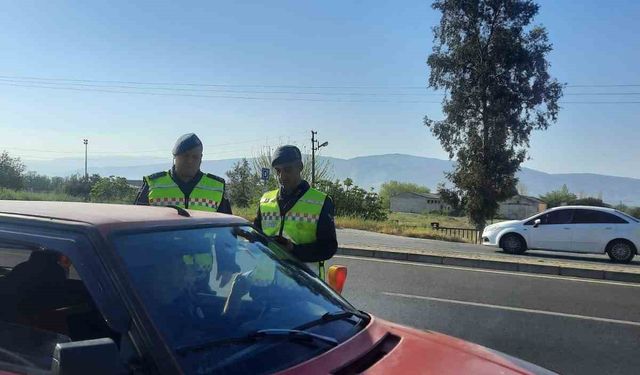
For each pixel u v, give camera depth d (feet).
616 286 32.58
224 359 6.94
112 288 6.93
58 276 7.40
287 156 14.69
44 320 7.46
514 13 111.24
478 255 43.96
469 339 20.45
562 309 25.45
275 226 14.94
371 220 103.55
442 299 27.02
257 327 7.79
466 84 113.09
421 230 85.20
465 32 114.32
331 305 9.23
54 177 191.01
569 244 56.34
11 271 7.84
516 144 114.21
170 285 7.45
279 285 9.12
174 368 6.51
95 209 8.70
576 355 18.78
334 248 14.83
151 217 8.39
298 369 7.07
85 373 5.86
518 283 32.32
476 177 111.96
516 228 58.34
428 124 118.32
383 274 34.24
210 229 9.06
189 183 16.51
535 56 111.14
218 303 7.92
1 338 7.84
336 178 119.85
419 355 7.99
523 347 19.60
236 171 138.82
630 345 19.93
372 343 8.30
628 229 54.34
